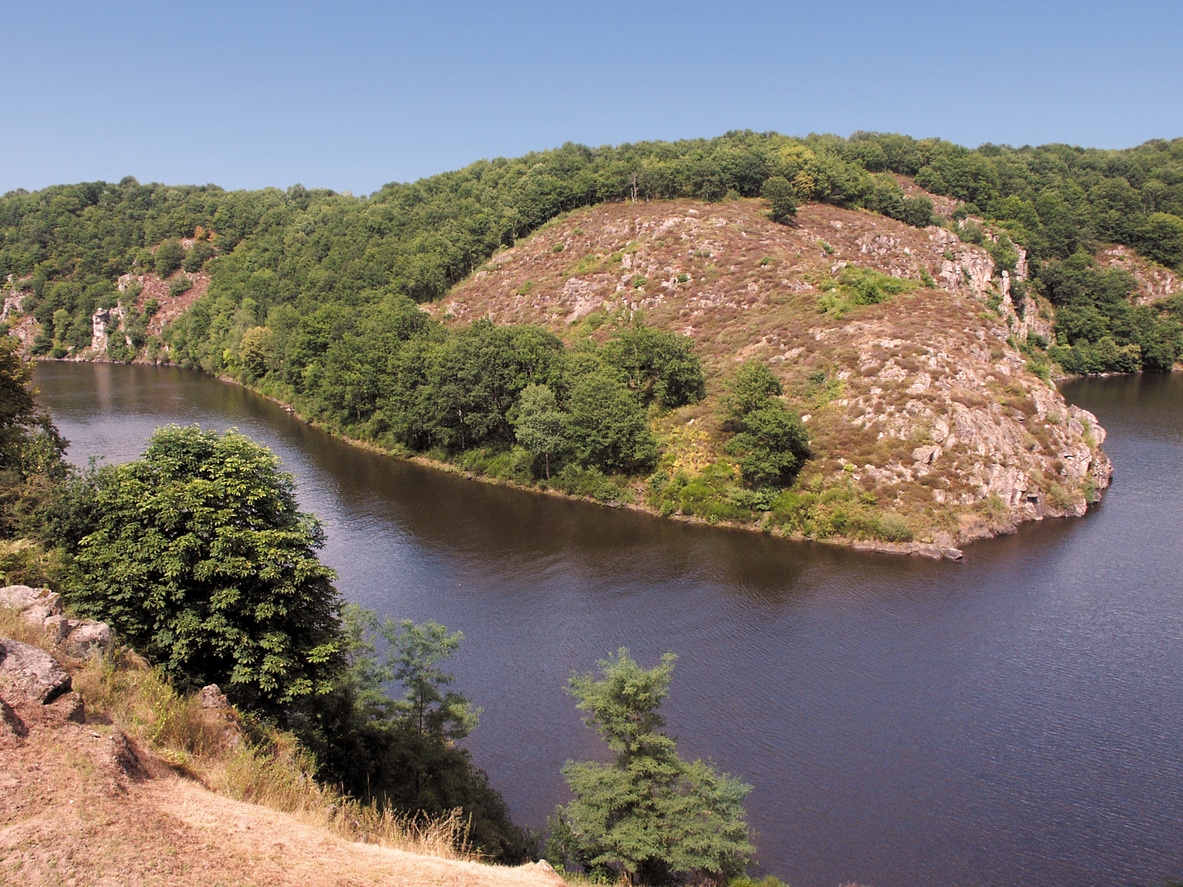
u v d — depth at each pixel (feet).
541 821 94.63
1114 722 114.93
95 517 92.99
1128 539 188.34
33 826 37.42
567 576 169.37
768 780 102.68
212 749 57.72
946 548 179.42
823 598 157.28
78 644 60.18
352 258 474.49
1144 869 87.97
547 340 276.62
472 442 270.46
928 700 120.67
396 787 82.89
